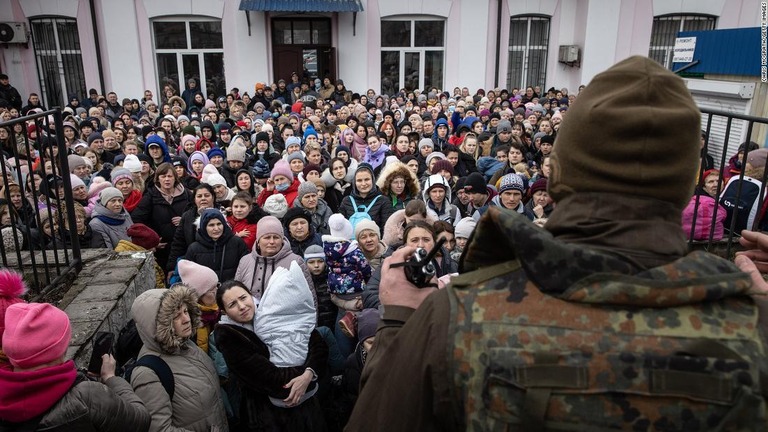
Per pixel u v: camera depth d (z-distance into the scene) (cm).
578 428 68
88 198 528
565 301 73
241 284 285
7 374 181
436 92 1488
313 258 371
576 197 79
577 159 78
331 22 1572
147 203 505
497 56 1609
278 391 267
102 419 195
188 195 527
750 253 121
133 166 624
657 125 72
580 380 68
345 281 351
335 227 432
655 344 68
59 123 336
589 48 1555
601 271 71
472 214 511
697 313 70
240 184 569
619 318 70
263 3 1448
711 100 656
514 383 70
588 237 76
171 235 507
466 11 1579
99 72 1524
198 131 966
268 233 368
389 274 103
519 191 480
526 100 1492
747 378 66
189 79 1581
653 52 1577
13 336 184
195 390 249
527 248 75
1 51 1517
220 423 259
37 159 601
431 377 77
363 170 514
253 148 806
